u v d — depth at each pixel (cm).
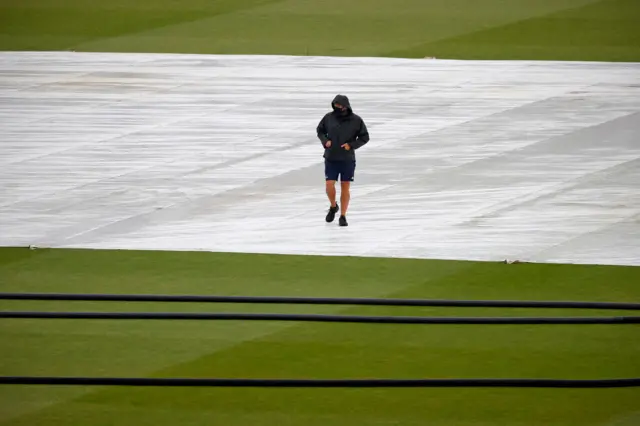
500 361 3719
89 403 3456
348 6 8088
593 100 6359
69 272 4472
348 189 4878
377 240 4806
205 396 3522
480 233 4869
